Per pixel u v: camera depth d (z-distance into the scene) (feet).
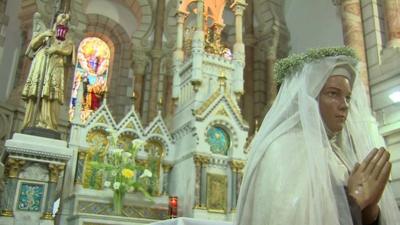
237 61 38.88
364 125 6.15
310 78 5.28
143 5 58.23
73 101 50.55
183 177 32.78
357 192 4.56
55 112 26.99
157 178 33.47
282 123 5.04
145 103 54.13
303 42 55.16
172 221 12.19
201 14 39.24
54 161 24.56
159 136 35.06
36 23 29.94
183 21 43.47
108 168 28.45
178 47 42.06
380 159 4.76
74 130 31.37
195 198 30.40
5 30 44.88
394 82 33.12
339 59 5.38
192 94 36.68
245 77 55.11
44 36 27.99
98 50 59.00
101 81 57.11
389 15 35.94
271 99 51.67
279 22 57.62
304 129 4.75
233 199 31.78
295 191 4.09
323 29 51.83
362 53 36.35
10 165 23.44
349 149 5.99
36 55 27.61
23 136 24.62
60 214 27.86
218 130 34.06
